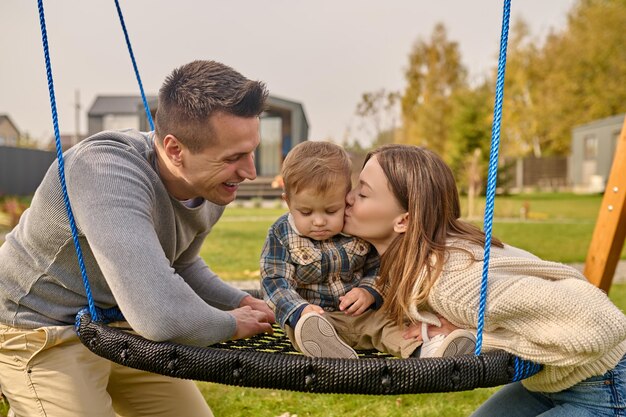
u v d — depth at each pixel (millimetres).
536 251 8742
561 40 34031
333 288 1931
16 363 1975
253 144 1812
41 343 1939
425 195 1693
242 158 1834
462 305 1527
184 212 2010
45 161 25344
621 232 3482
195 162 1806
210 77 1769
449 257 1607
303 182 1807
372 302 1853
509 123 35031
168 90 1815
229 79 1776
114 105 37844
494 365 1380
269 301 1844
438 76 35938
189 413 2295
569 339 1415
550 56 34219
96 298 1969
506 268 1569
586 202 21172
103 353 1602
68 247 1864
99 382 2025
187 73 1799
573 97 33062
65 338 1944
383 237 1826
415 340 1713
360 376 1312
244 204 21297
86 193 1686
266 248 1940
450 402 3420
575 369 1573
